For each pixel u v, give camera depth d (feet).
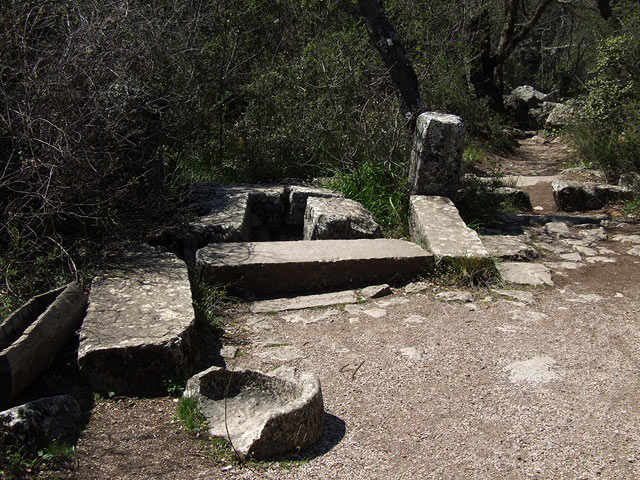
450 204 21.01
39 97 15.89
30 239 15.35
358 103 28.71
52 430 10.23
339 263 17.37
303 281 17.26
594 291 17.57
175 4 25.44
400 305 16.43
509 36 58.49
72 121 16.20
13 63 17.12
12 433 9.64
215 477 9.50
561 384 12.38
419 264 17.97
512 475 9.68
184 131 25.23
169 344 11.87
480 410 11.51
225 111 29.96
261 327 15.16
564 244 22.13
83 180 16.10
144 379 11.82
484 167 39.60
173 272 15.11
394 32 24.89
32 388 11.54
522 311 16.05
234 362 13.39
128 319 12.69
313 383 10.80
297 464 9.91
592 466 9.84
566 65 88.79
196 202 21.21
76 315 13.01
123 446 10.19
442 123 21.20
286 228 23.15
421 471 9.82
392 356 13.61
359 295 17.06
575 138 42.09
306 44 33.45
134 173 18.42
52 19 19.01
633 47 37.47
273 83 30.30
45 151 15.67
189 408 10.85
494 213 25.39
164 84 22.36
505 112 60.85
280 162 27.66
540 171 39.17
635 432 10.73
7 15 16.93
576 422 11.07
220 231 18.83
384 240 19.30
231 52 30.12
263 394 11.32
